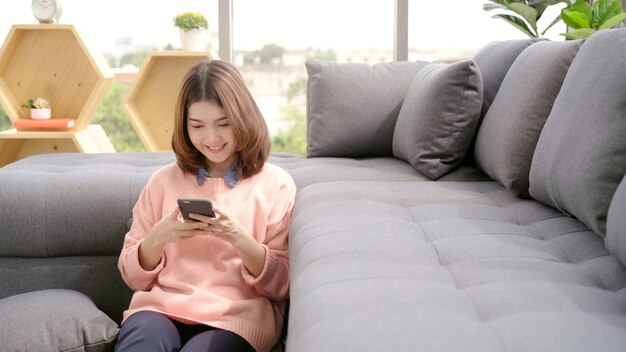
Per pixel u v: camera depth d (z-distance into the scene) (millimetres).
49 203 2189
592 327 948
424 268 1250
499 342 906
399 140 2473
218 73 1687
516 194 1862
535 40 2285
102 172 2311
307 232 1543
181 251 1720
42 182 2229
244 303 1639
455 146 2225
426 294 1090
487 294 1093
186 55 3664
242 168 1788
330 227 1523
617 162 1351
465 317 1002
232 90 1679
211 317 1609
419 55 4465
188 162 1775
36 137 3631
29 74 3830
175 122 1729
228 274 1690
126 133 4738
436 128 2221
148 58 3666
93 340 1785
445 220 1607
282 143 4766
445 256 1342
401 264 1271
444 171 2227
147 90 3830
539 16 3244
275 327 1704
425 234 1517
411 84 2646
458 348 886
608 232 1235
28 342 1720
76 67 3816
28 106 3711
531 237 1494
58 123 3635
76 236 2193
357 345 906
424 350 881
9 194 2195
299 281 1255
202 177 1786
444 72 2213
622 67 1400
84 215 2189
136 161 2641
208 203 1554
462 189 2029
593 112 1430
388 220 1588
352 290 1112
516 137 1848
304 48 4594
